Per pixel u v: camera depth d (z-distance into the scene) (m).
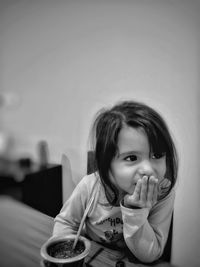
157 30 0.77
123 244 0.71
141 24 0.78
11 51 0.95
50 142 0.84
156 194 0.63
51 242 0.57
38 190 0.83
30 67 0.91
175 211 0.74
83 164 0.79
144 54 0.77
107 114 0.68
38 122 0.88
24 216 0.75
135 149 0.63
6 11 0.95
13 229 0.68
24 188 0.83
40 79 0.89
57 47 0.87
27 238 0.65
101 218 0.75
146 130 0.64
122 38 0.79
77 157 0.80
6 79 0.96
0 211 0.77
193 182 0.72
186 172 0.71
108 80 0.79
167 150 0.67
